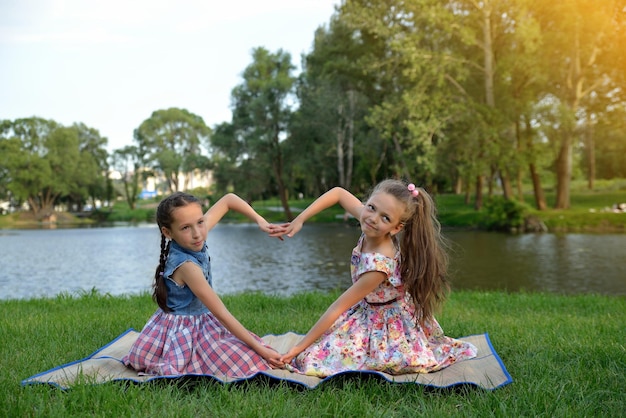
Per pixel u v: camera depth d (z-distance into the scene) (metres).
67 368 3.45
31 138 65.62
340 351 3.52
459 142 28.97
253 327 5.18
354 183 46.72
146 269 16.91
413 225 3.57
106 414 2.67
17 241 29.89
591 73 30.92
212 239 27.80
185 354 3.42
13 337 4.62
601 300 8.21
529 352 4.04
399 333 3.54
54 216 64.44
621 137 44.91
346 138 41.44
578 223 28.19
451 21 27.12
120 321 5.48
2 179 64.44
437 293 3.65
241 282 13.55
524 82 29.83
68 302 7.68
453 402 2.96
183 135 82.19
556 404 2.81
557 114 28.03
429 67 26.59
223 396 2.94
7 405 2.70
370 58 30.84
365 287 3.48
